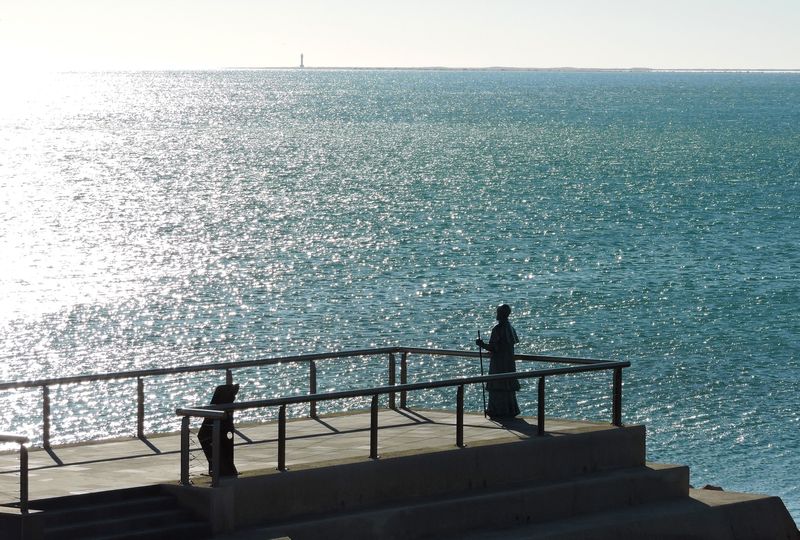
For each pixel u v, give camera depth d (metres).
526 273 67.81
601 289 62.69
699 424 36.88
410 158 154.25
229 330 51.56
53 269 67.56
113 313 54.75
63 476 15.59
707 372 44.06
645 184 121.19
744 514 18.92
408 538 16.16
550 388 40.62
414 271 68.25
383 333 51.44
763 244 80.62
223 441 15.31
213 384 40.72
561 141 186.25
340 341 49.72
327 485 15.87
